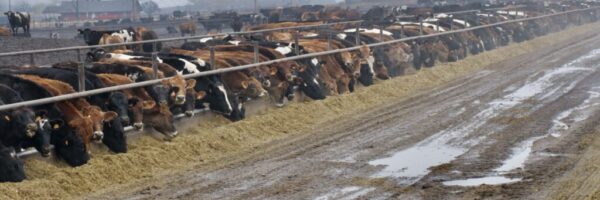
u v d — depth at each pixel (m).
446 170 11.77
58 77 14.70
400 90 22.44
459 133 14.85
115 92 14.23
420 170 11.84
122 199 10.70
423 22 32.97
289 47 21.62
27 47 33.75
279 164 12.59
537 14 45.16
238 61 18.78
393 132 15.23
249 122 16.39
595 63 26.84
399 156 12.91
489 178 11.16
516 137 14.23
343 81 21.45
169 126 14.98
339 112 18.91
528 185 10.62
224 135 15.11
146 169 12.88
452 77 25.83
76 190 11.57
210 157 13.80
